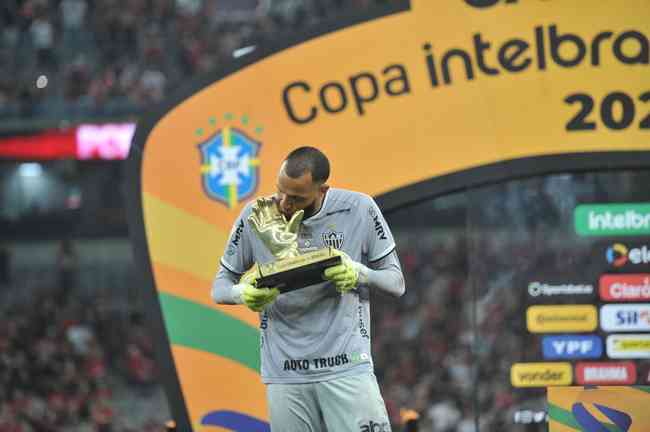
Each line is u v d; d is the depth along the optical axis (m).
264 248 13.23
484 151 17.73
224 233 17.97
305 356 12.98
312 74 17.98
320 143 17.94
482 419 17.58
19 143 60.31
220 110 18.05
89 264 64.62
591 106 17.59
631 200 17.72
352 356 12.98
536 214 17.98
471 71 17.78
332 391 12.98
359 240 13.18
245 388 17.81
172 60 67.88
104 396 49.47
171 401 17.83
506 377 17.58
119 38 69.69
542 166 17.62
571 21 17.62
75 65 65.25
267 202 13.15
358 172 17.89
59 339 53.84
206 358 17.88
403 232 62.66
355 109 17.92
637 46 17.56
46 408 47.41
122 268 65.06
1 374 49.25
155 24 70.81
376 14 17.91
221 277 13.48
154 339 17.88
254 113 18.02
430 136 17.83
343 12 17.98
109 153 60.31
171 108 18.08
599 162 17.55
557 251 17.77
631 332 17.41
